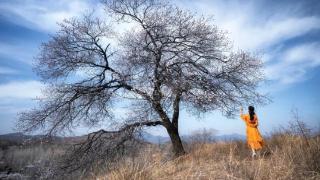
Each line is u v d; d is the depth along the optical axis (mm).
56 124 16328
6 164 29312
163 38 16016
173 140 16156
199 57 16594
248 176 6789
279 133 13734
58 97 16406
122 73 15984
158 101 15219
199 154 12664
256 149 11609
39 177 16906
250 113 12070
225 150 12969
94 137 16625
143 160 8094
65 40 16734
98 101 16422
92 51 16688
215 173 7566
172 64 15836
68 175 16281
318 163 7012
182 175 7680
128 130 15508
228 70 16672
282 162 7207
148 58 15484
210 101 15383
